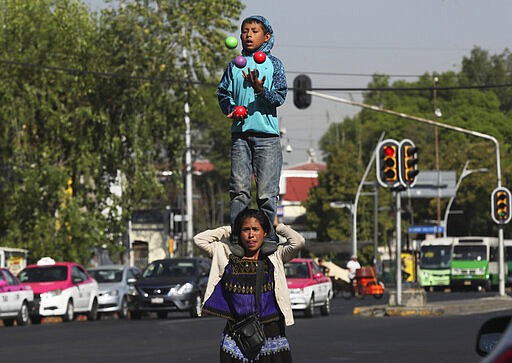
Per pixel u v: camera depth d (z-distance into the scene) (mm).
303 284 67250
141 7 98688
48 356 39125
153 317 78125
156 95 98562
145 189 97688
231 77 17625
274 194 17578
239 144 17672
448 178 156625
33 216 92875
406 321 57594
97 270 79625
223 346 17141
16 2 92688
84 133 95375
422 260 140875
